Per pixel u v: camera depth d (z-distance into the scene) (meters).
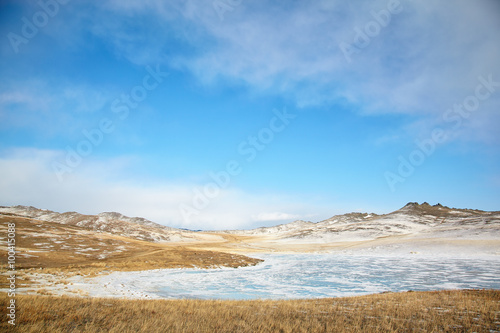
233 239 188.25
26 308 12.30
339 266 54.06
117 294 23.22
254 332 10.87
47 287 23.03
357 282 36.03
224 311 14.61
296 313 14.73
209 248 104.62
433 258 60.47
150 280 33.88
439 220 147.38
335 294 28.33
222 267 51.50
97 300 16.52
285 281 36.84
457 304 16.70
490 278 36.16
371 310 15.46
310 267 53.25
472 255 61.69
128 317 12.60
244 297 26.31
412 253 70.56
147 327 10.74
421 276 39.22
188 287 30.81
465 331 11.14
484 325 11.94
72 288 23.81
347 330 11.28
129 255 53.38
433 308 15.79
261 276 41.25
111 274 35.88
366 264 56.00
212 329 10.95
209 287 31.30
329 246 108.81
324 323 12.45
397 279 37.56
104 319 12.07
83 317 12.20
